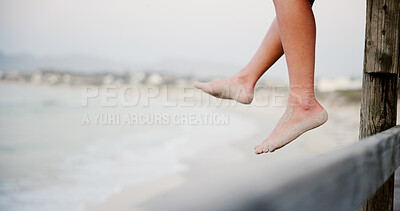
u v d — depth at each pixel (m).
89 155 11.15
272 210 0.20
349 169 0.47
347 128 12.07
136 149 11.34
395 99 1.62
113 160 9.89
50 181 8.23
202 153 9.49
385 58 1.50
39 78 58.22
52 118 21.02
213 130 13.85
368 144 0.65
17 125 18.98
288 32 1.17
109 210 5.79
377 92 1.60
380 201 1.62
